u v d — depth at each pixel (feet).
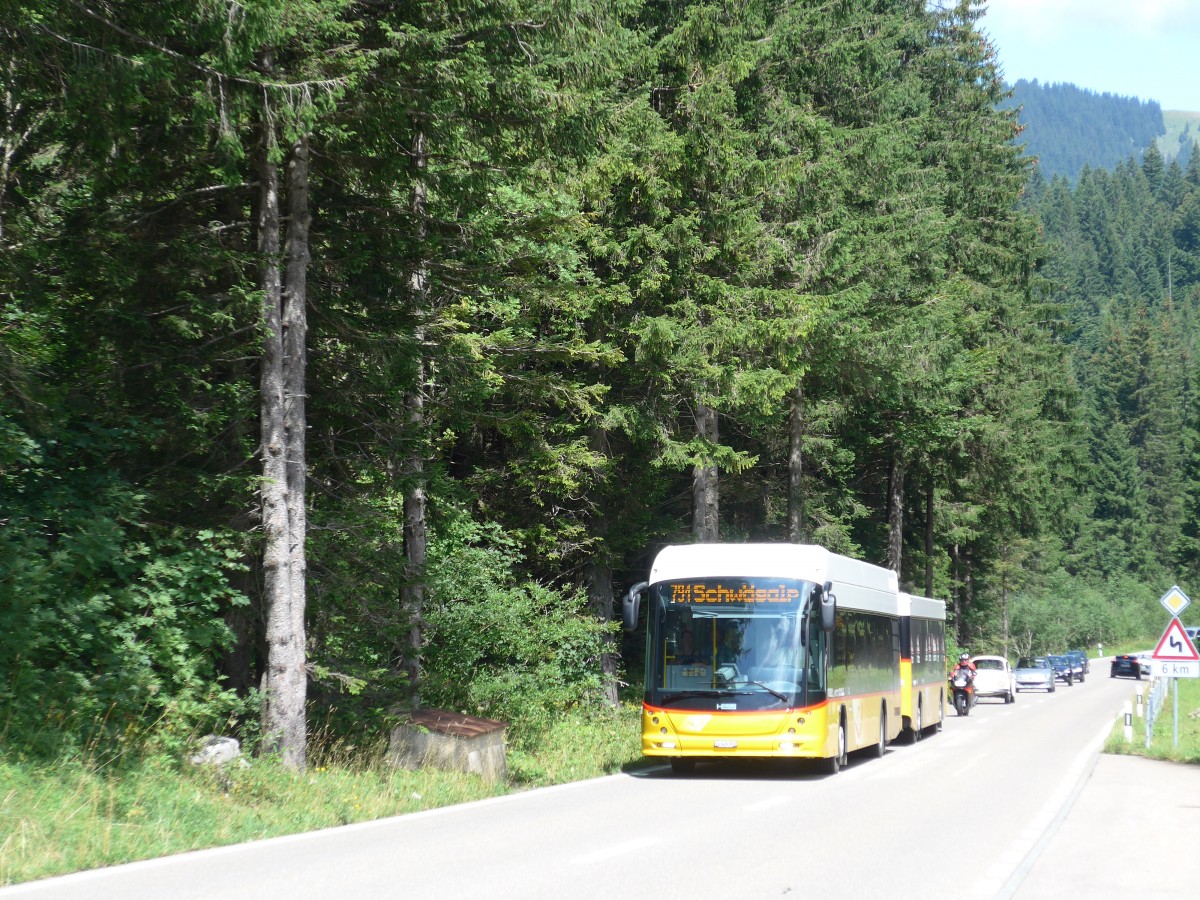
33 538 43.09
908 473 170.81
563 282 65.62
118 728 42.91
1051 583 370.32
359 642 60.75
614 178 80.12
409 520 65.62
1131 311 594.24
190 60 43.60
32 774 37.29
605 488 93.09
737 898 28.12
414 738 55.72
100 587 46.29
